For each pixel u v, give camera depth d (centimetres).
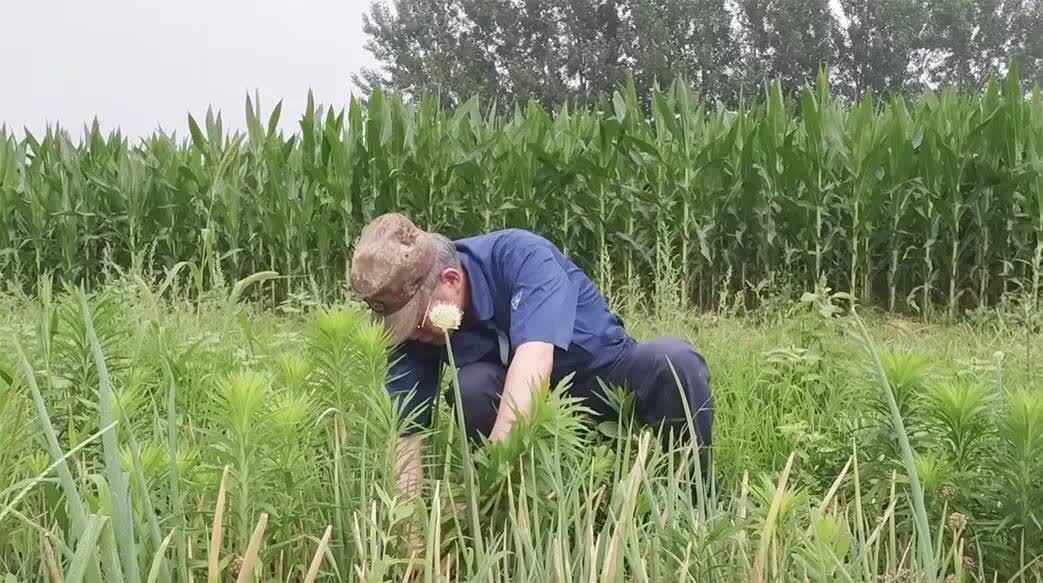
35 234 906
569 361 267
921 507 159
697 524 179
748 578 170
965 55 5266
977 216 753
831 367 330
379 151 854
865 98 795
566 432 186
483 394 250
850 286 812
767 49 5203
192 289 771
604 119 841
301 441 174
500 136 851
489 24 5259
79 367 219
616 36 5119
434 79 5188
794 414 311
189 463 166
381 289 230
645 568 168
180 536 153
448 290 242
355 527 161
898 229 779
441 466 218
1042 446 181
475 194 861
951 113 836
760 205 809
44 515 186
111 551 132
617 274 845
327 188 839
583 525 190
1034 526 184
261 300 748
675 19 5038
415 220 866
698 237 805
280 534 173
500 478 185
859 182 765
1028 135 765
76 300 219
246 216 880
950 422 199
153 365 249
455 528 184
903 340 546
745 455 287
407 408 244
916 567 177
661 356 261
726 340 443
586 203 841
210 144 877
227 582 163
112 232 938
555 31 5250
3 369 214
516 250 253
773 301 639
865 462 214
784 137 789
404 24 5422
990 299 812
